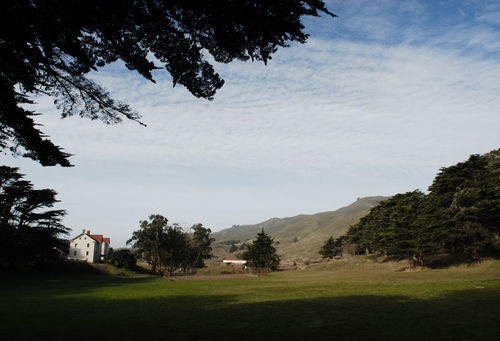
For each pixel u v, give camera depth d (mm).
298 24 5379
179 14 5770
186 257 72125
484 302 14898
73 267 56938
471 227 44250
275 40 5789
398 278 35500
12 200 45188
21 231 45812
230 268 69312
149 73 6562
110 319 12352
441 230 46312
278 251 166125
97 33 6238
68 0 5023
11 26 5453
